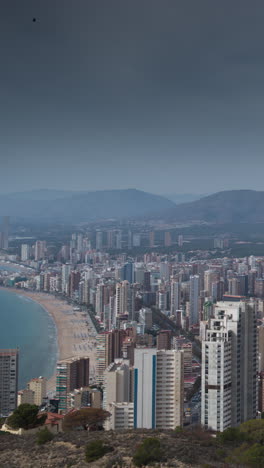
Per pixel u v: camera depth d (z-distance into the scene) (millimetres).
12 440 90000
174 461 77688
